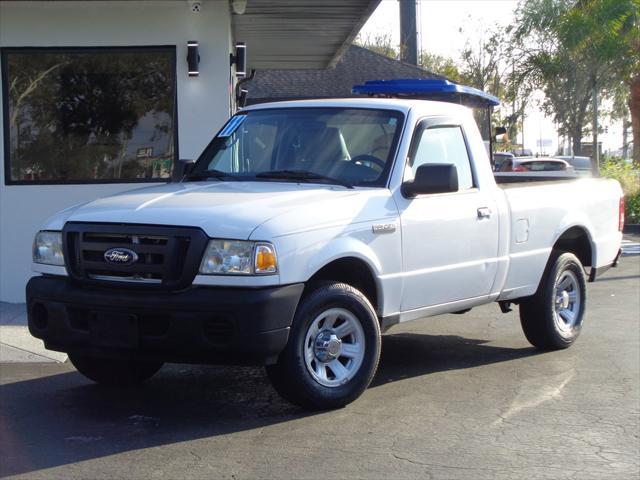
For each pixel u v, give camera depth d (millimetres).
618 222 9539
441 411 6574
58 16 11000
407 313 6969
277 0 11586
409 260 6852
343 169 7008
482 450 5727
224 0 11078
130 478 5176
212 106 11188
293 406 6641
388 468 5371
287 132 7379
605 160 27906
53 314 6195
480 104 18266
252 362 5867
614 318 10477
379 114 7262
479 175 7680
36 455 5570
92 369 7055
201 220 5887
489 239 7617
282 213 6035
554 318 8516
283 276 5875
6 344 8703
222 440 5852
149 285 5875
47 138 11148
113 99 11211
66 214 6477
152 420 6316
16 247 11000
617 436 6051
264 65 18406
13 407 6680
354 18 12930
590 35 27422
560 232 8500
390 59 34438
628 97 30516
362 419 6336
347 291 6363
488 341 9211
